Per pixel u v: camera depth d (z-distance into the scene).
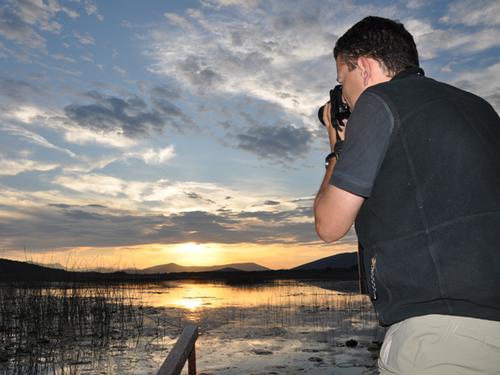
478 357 1.28
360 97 1.50
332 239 1.51
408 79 1.51
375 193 1.43
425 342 1.32
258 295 19.95
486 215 1.29
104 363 6.68
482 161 1.33
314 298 17.31
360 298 16.83
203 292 23.23
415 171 1.36
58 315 11.13
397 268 1.37
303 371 5.89
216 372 5.96
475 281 1.27
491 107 1.56
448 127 1.37
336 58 1.71
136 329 9.88
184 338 2.22
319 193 1.61
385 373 1.43
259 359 6.62
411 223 1.35
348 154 1.44
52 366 6.54
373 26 1.61
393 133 1.41
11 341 8.47
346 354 6.83
